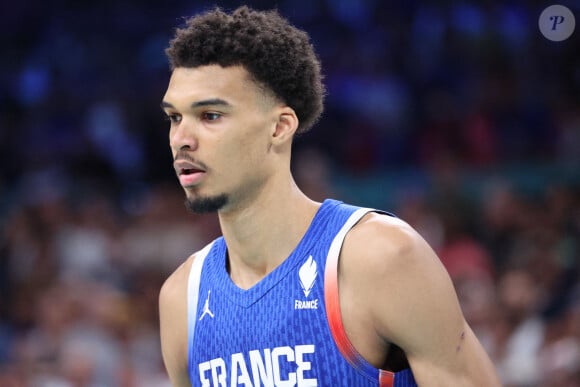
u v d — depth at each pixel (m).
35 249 27.25
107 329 23.11
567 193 25.48
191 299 8.65
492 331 20.42
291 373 7.85
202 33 7.98
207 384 8.41
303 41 8.37
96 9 36.22
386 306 7.66
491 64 32.62
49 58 35.50
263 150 8.05
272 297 8.02
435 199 26.33
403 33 34.25
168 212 28.44
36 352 21.84
